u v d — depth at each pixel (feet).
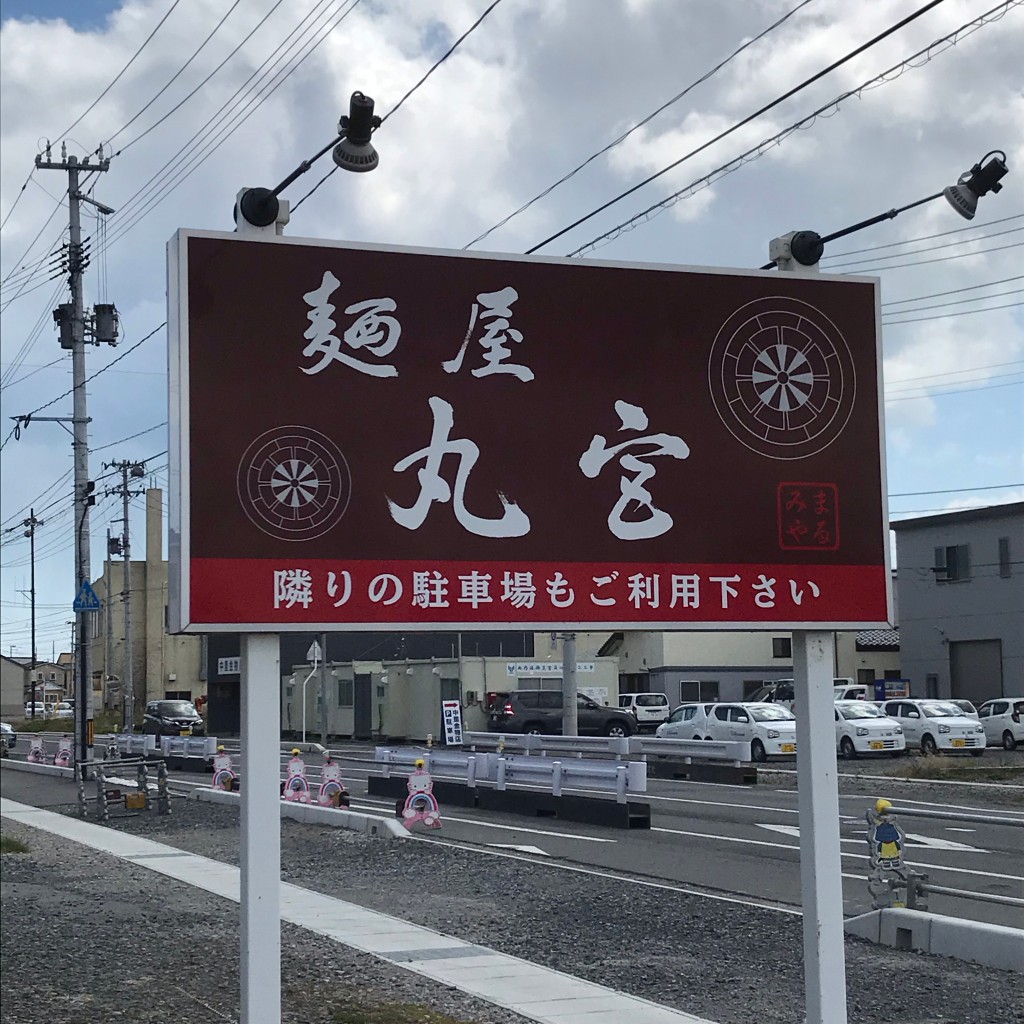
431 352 23.08
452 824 68.18
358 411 22.54
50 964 33.94
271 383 22.09
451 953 34.86
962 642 170.60
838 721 121.08
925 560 175.73
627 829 63.98
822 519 24.79
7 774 125.59
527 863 52.49
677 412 24.31
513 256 23.75
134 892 47.83
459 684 159.74
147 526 268.21
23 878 51.98
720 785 87.51
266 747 21.01
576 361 23.88
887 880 36.09
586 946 35.83
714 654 199.00
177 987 31.12
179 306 21.79
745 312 24.88
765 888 45.70
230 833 68.44
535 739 109.50
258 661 21.42
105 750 123.13
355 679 182.39
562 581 23.30
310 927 38.99
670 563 23.91
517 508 23.21
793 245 25.39
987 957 32.37
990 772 93.45
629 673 205.46
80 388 109.40
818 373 25.12
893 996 29.17
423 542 22.62
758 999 29.73
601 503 23.71
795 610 24.38
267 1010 20.21
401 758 85.15
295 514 21.93
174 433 21.63
